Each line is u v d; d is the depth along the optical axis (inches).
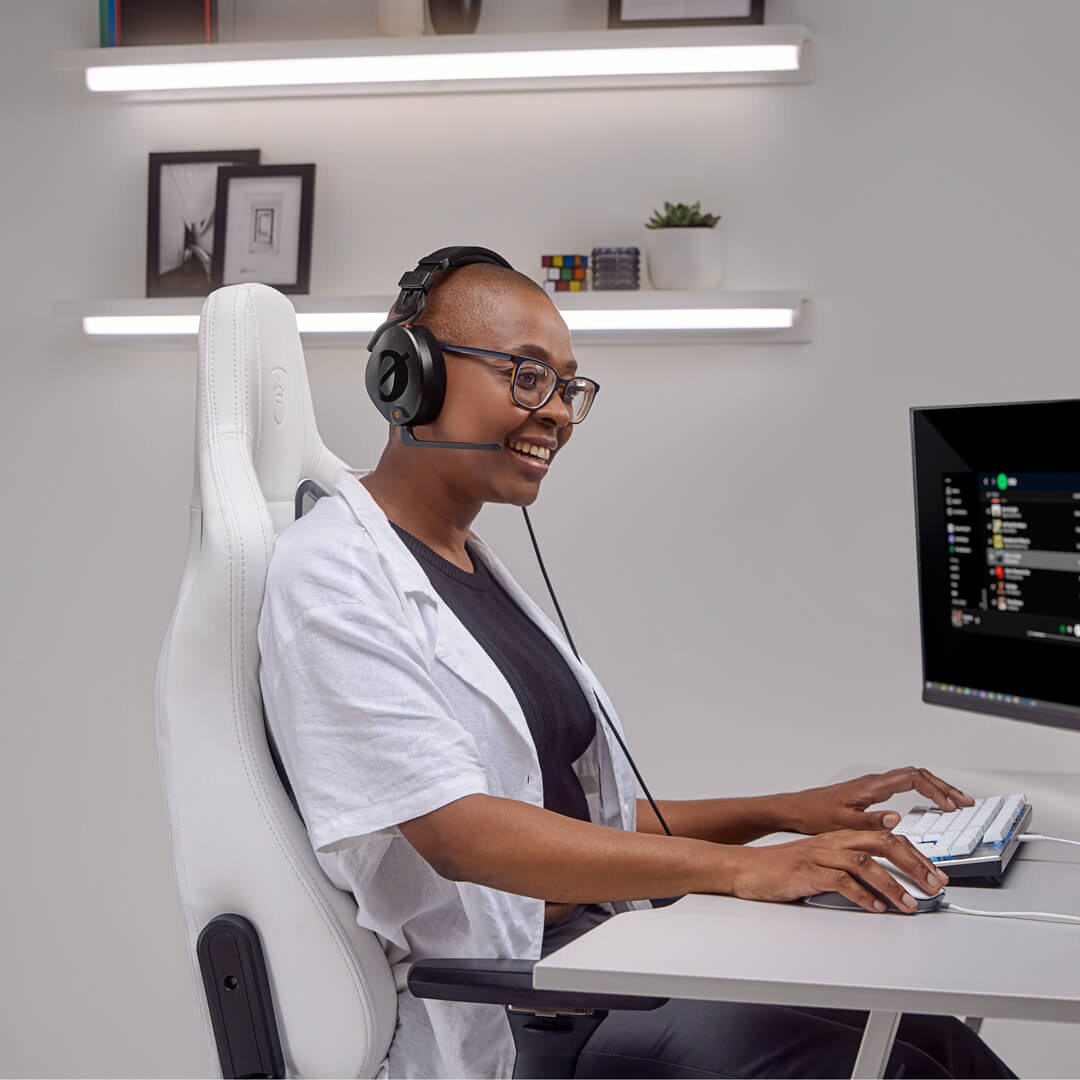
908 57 79.5
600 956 30.1
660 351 82.1
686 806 52.9
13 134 87.7
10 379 87.9
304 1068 40.1
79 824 87.4
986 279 79.2
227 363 44.3
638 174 82.0
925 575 65.0
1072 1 78.2
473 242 83.5
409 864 41.7
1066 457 56.7
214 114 85.9
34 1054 87.5
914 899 34.6
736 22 77.8
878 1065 29.8
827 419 80.7
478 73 78.7
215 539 40.6
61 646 87.6
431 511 48.1
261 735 40.9
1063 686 57.1
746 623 81.7
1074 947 30.8
